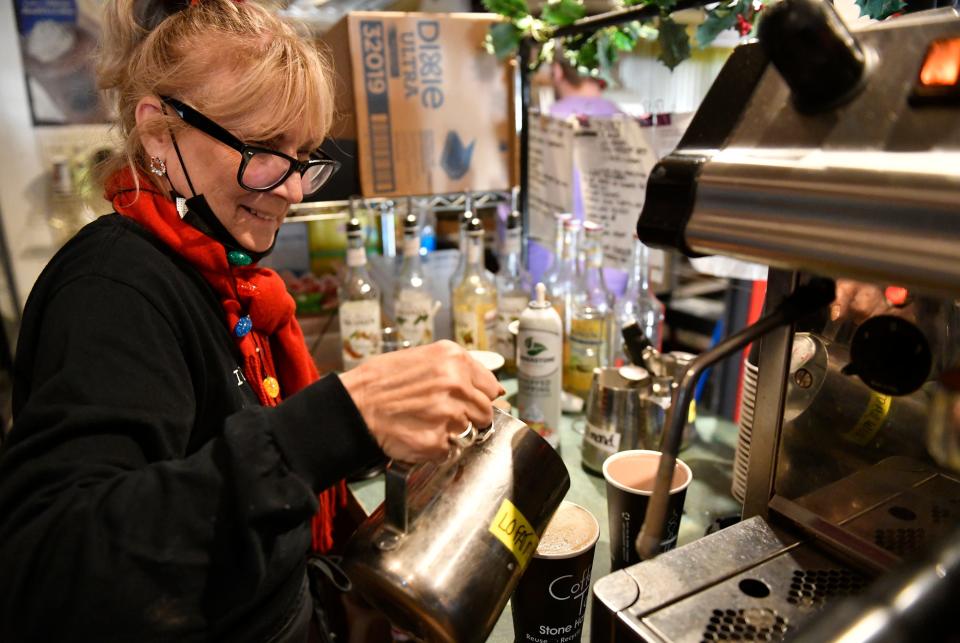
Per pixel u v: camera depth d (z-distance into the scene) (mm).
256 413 602
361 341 1452
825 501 617
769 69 496
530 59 1585
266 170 802
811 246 418
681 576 575
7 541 545
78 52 1604
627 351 1184
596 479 1132
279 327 993
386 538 617
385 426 627
